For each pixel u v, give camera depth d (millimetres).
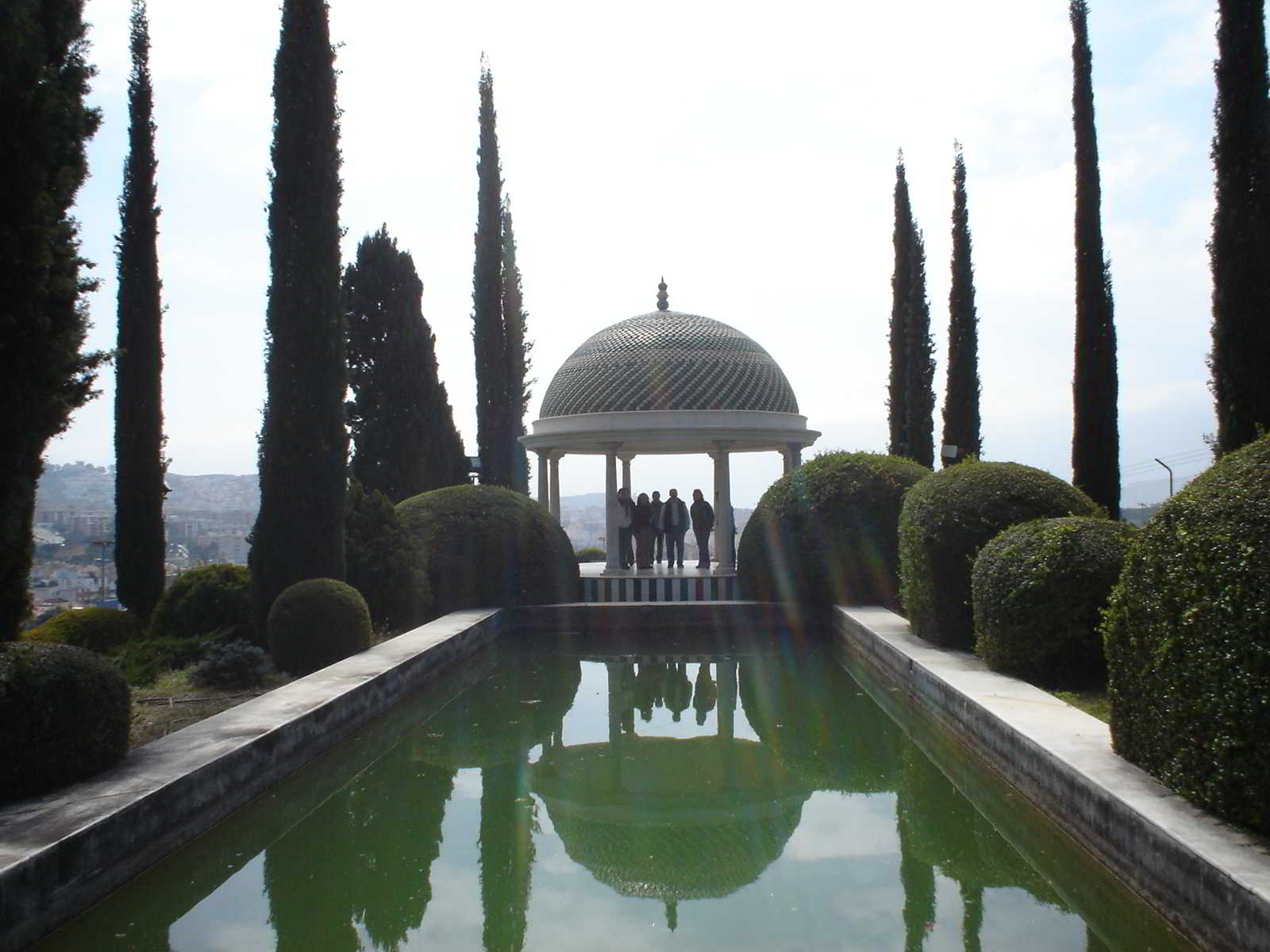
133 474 20156
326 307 16828
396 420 29547
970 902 7297
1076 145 22016
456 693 15539
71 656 8305
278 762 9836
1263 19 15562
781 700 15078
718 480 26250
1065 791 7996
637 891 7699
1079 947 6445
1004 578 12445
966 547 14555
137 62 20438
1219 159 15734
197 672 13180
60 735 7879
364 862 8398
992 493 14828
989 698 10719
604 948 6633
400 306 29781
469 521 22062
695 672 17734
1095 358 21625
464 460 32125
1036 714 9898
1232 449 15406
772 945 6598
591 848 8695
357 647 14719
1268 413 15242
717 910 7254
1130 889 6820
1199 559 7051
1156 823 6484
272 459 16391
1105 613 8562
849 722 13422
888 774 10906
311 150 16891
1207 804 6676
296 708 10820
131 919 7309
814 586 21812
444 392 31172
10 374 9141
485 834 9078
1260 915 5254
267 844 8875
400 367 29625
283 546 16156
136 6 20484
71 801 7520
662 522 27844
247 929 7035
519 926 7039
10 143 9023
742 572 22922
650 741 12617
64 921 6648
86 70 10258
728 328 28031
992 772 9953
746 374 26516
